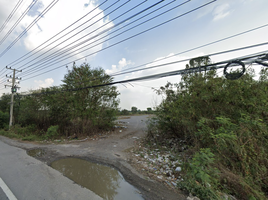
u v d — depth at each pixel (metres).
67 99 10.23
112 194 2.90
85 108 10.22
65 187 3.13
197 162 3.06
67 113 10.90
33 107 12.93
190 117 5.15
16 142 8.18
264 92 4.20
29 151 6.21
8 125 13.94
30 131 11.42
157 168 4.23
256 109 4.07
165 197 2.77
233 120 4.14
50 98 10.96
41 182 3.35
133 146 6.74
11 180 3.46
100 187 3.17
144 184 3.28
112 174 3.90
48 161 4.88
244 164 3.12
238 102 4.37
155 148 6.34
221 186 3.00
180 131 6.52
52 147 6.89
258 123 3.39
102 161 4.84
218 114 4.62
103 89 10.75
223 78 4.98
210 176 2.95
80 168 4.30
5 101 18.97
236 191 2.90
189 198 2.68
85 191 2.98
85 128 9.45
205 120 4.50
